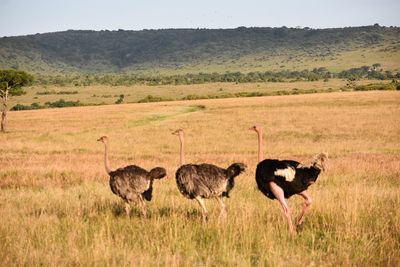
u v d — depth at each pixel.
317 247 15.43
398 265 13.41
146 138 78.00
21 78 95.19
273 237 15.98
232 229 16.61
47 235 16.36
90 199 23.42
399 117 97.19
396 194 22.36
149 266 13.46
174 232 16.50
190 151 60.72
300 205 20.45
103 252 14.44
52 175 33.78
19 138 78.25
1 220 18.44
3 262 13.80
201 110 136.25
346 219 17.19
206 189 18.47
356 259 13.84
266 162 17.58
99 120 111.75
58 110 151.75
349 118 98.31
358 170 34.19
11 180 31.62
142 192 19.31
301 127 87.12
